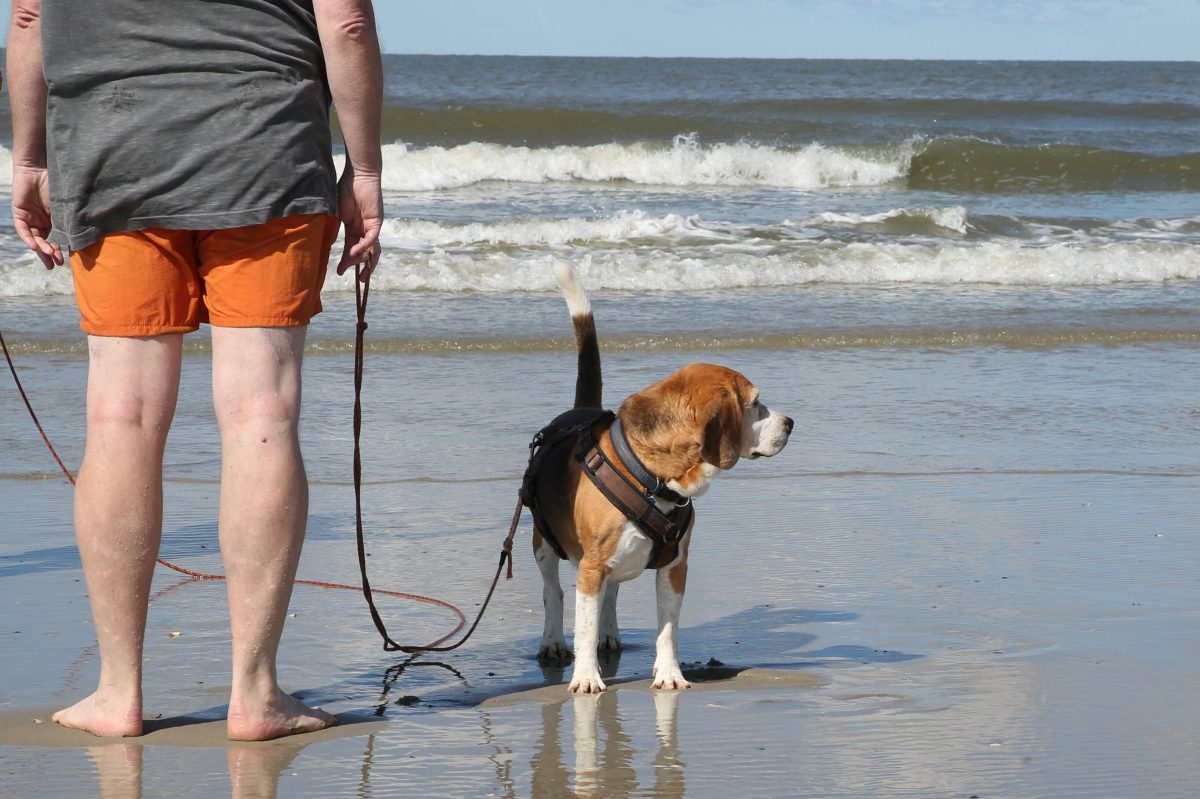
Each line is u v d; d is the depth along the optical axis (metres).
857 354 9.62
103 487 3.08
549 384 8.49
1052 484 6.29
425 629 4.25
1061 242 14.68
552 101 34.53
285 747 3.14
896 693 3.63
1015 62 145.00
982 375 8.95
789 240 14.09
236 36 2.95
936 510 5.80
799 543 5.27
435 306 11.02
